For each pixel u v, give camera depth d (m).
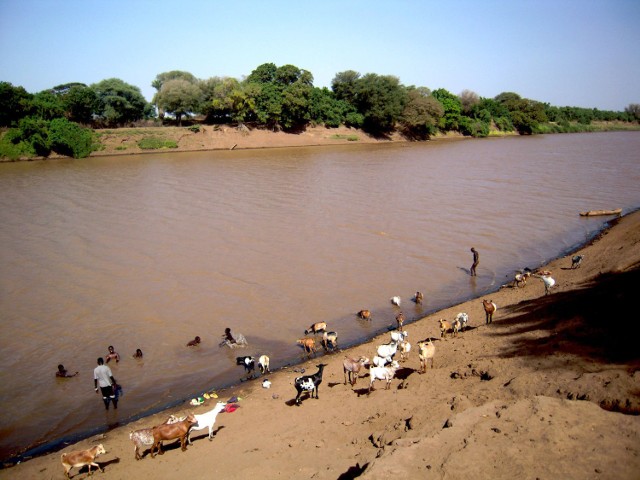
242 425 14.38
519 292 24.67
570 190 53.75
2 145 79.12
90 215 42.12
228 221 40.28
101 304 24.41
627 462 8.18
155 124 113.19
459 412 11.30
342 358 19.25
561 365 13.38
